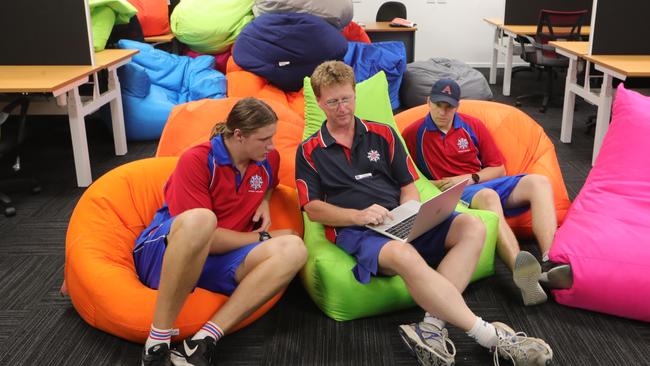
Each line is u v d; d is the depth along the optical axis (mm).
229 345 2037
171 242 1747
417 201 2158
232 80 4230
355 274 2059
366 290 2088
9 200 3184
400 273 1885
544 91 6148
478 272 2348
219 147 2006
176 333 1896
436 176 2689
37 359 1977
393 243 1911
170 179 2094
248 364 1943
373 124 2203
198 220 1737
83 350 2018
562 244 2203
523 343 1839
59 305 2303
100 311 2012
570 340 2033
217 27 4953
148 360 1821
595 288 2096
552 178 2852
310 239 2279
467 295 2320
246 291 1907
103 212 2250
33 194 3477
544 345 1844
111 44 4770
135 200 2357
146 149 4324
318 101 2094
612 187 2383
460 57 7527
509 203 2549
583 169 3789
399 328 1958
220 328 1902
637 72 3346
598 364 1917
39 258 2686
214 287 2035
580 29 5301
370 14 7332
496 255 2631
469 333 1859
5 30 3734
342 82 2027
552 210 2404
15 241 2865
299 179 2164
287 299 2312
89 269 2062
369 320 2166
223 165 2008
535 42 5395
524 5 6051
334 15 4445
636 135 2445
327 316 2188
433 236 2076
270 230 2303
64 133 4664
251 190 2119
